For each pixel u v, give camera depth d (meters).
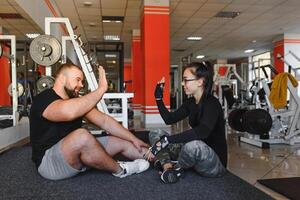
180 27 9.90
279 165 3.24
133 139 2.51
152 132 2.70
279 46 11.34
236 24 9.52
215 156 2.24
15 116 4.49
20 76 7.21
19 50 7.61
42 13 6.33
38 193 1.94
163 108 2.61
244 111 5.20
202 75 2.28
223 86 8.02
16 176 2.35
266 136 4.86
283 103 4.75
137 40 10.68
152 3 6.96
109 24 9.73
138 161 2.42
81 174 2.36
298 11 8.11
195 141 2.20
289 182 2.49
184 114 2.57
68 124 2.24
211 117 2.20
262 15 8.50
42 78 4.51
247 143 4.85
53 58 4.48
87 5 7.65
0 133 3.59
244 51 15.09
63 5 7.62
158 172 2.40
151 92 6.95
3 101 7.25
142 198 1.85
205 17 8.67
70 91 2.28
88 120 2.47
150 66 6.96
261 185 2.45
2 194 1.92
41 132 2.19
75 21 9.26
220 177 2.32
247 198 1.87
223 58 17.55
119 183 2.15
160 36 6.98
